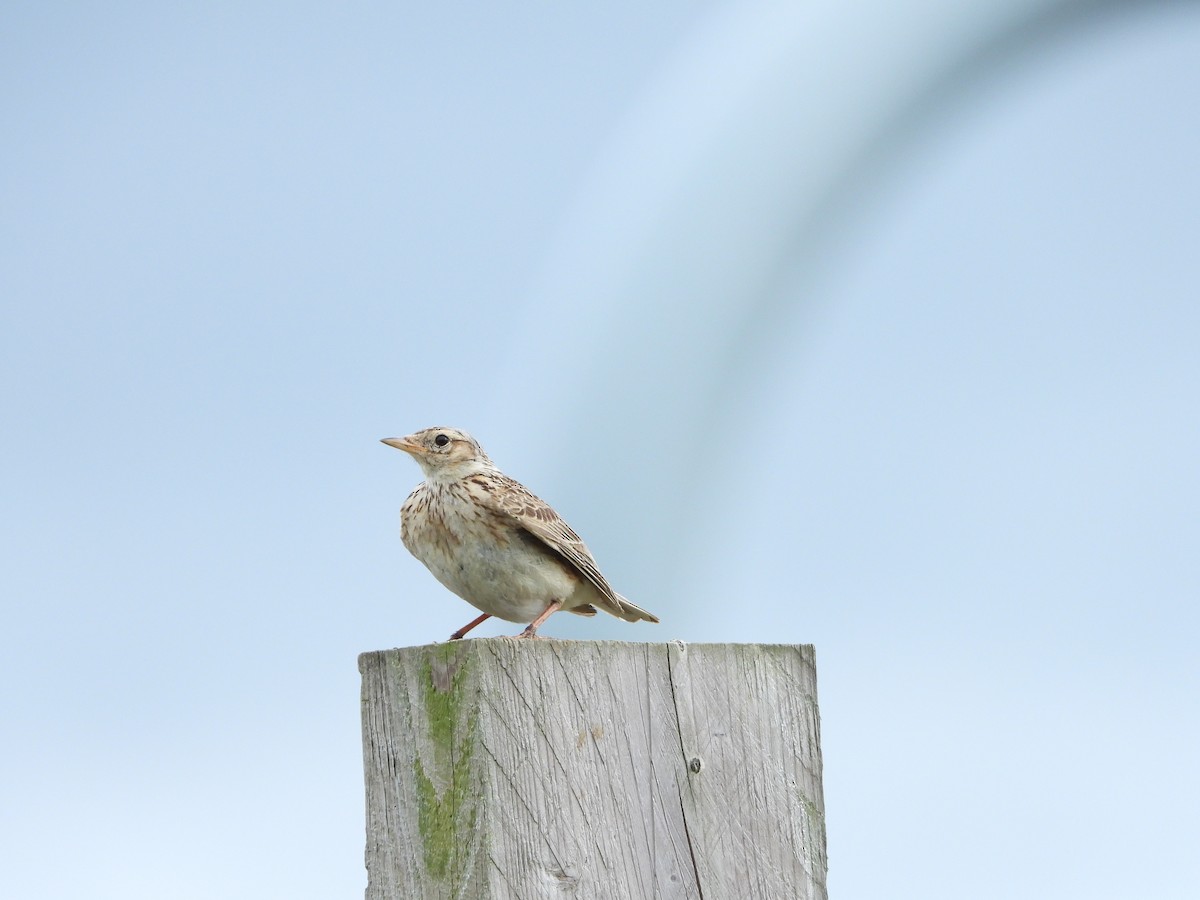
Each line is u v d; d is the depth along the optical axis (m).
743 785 9.13
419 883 8.41
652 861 8.65
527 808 8.27
